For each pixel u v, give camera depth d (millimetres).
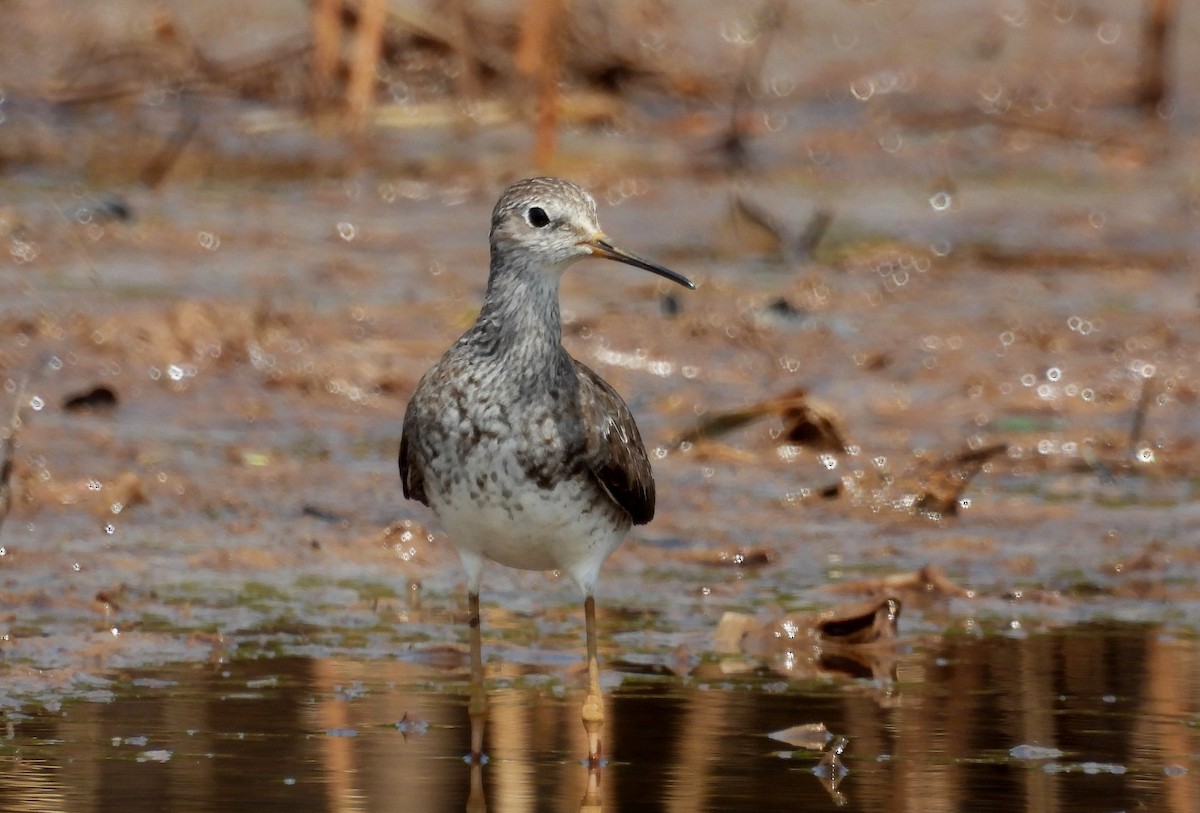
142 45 28594
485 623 12367
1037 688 11117
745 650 11953
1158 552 13953
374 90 27688
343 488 15070
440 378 10328
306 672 11250
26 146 25594
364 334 18969
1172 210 25266
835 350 19109
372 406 17266
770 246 22625
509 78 28438
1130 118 29844
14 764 9539
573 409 10281
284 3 30125
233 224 22844
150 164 25078
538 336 10250
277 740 10016
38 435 15773
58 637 11680
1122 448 16531
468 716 10508
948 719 10547
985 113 29562
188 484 14922
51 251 21125
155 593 12656
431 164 25891
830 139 28188
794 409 16359
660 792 9367
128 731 10102
